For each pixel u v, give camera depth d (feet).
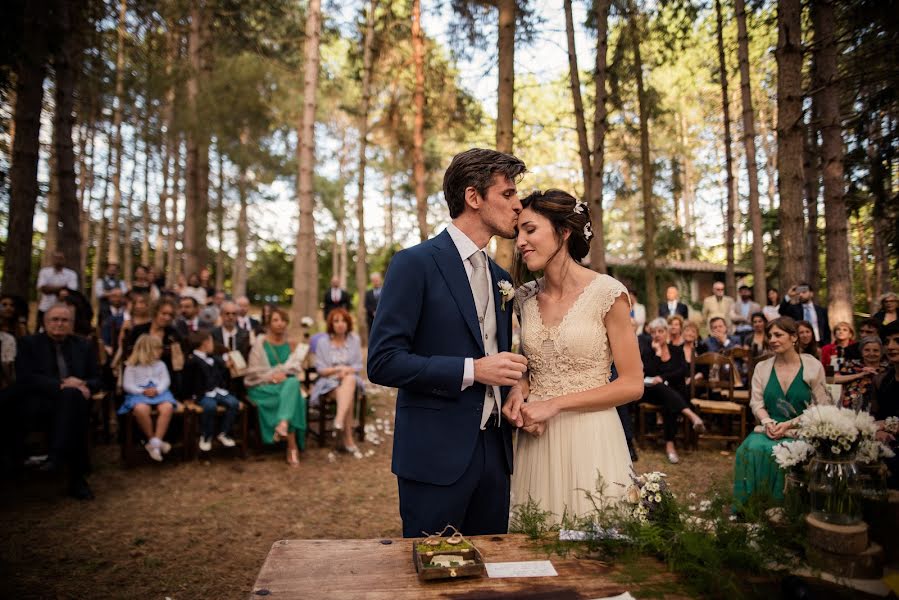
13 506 13.05
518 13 26.91
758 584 4.15
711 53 47.11
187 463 17.07
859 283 63.67
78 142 55.88
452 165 6.30
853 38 24.09
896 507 4.40
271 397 17.85
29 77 20.98
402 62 44.73
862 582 4.19
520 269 7.80
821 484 4.55
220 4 39.52
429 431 5.80
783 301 22.53
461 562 4.33
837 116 23.90
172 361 17.69
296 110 42.83
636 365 6.58
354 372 19.42
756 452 11.47
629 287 27.71
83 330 19.30
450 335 5.95
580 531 4.88
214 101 35.17
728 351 21.63
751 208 33.76
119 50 36.47
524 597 3.91
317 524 12.68
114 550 10.94
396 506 13.99
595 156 25.20
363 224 45.37
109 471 15.93
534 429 6.47
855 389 15.01
